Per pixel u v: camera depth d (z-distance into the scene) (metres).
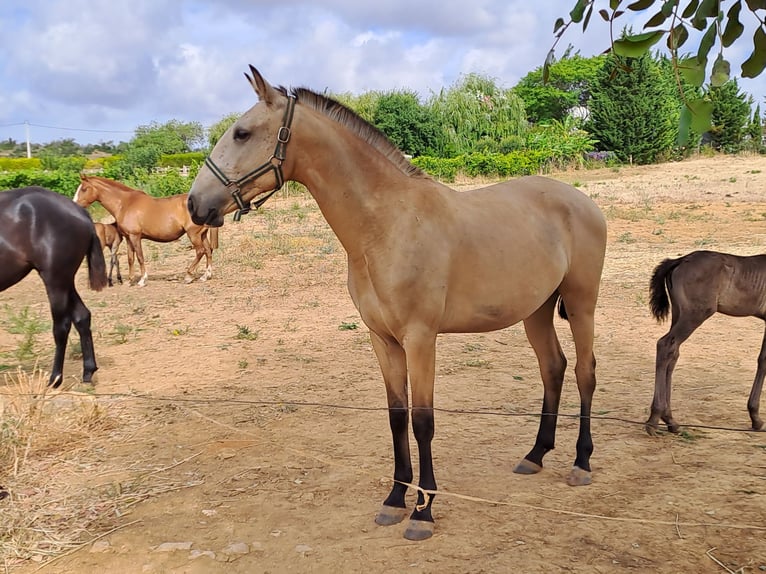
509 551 3.55
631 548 3.56
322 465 4.82
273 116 3.56
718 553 3.49
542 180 4.62
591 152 33.91
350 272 3.85
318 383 6.88
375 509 4.11
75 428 5.48
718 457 4.77
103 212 23.92
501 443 5.17
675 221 17.45
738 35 2.11
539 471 4.59
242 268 14.50
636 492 4.23
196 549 3.67
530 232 4.11
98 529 3.95
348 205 3.61
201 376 7.21
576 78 52.16
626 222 17.61
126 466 4.88
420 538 3.70
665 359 5.29
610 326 8.96
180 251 17.55
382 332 3.78
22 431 5.10
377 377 7.05
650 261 13.05
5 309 10.64
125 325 9.73
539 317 4.60
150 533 3.87
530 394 6.35
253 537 3.79
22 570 3.54
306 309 10.60
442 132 36.59
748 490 4.20
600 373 7.01
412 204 3.67
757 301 5.29
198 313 10.56
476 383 6.74
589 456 4.47
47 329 9.52
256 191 3.64
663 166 29.98
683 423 5.45
